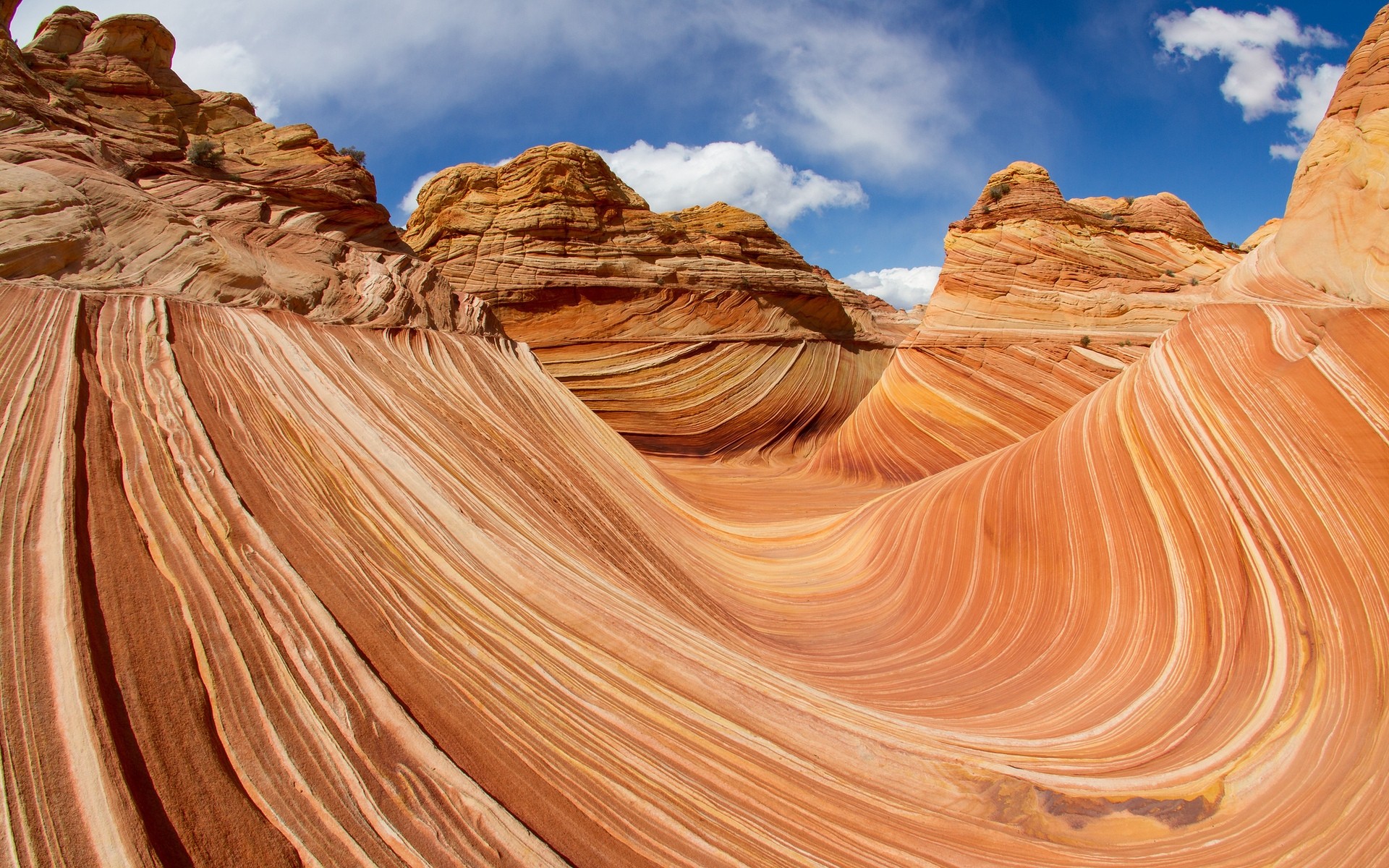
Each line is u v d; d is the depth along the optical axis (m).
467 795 3.79
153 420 5.74
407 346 11.42
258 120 19.11
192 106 18.14
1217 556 6.40
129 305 7.71
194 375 6.83
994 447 19.28
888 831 4.66
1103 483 7.89
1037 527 8.47
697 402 26.83
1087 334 19.22
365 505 6.15
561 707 4.86
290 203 16.88
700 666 5.93
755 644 8.27
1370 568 5.31
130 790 2.96
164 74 18.02
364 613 4.82
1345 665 5.12
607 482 11.61
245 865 2.96
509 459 9.11
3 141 10.25
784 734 5.40
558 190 28.08
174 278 9.55
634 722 5.00
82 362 6.07
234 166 16.83
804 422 29.81
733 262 30.44
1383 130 9.26
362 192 18.52
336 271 13.61
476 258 27.66
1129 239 21.56
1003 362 19.70
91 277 8.43
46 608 3.55
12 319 6.32
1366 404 5.84
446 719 4.29
